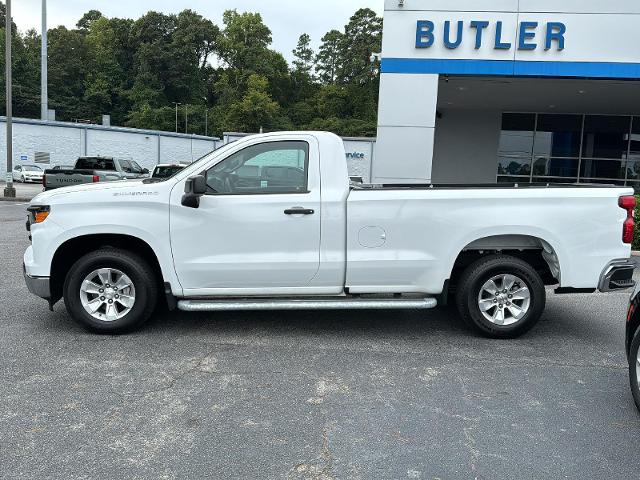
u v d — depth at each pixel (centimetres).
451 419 399
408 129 1327
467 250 594
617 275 560
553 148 2173
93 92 11450
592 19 1250
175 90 12162
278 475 326
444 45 1292
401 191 555
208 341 558
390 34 1304
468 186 610
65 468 329
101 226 545
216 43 12681
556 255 564
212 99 12912
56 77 11200
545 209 559
